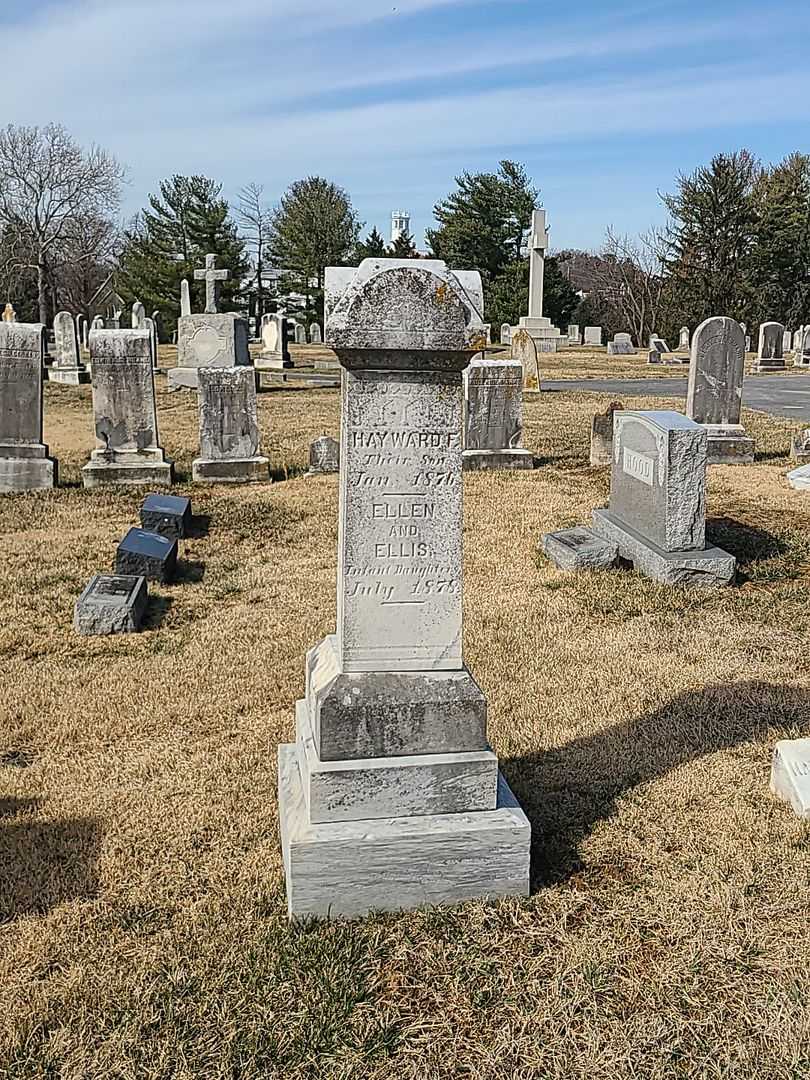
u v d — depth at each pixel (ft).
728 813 14.06
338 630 12.39
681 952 11.10
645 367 112.27
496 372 43.19
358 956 10.95
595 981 10.59
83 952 11.13
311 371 103.81
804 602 24.07
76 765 15.83
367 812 11.74
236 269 162.20
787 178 179.01
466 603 24.44
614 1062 9.55
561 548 27.86
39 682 19.39
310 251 172.96
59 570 27.58
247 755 16.10
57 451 49.80
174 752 16.26
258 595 25.54
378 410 11.55
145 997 10.37
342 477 11.75
